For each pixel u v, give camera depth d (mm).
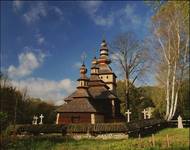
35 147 24000
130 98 60906
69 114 39062
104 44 55625
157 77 48219
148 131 35250
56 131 31062
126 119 49938
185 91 53062
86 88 41688
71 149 22609
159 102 52750
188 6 18719
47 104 73750
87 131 29844
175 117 52250
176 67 43656
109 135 29234
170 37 43312
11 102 58594
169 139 24781
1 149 23641
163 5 19844
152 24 44531
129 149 21219
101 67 54438
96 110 39188
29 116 61219
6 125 31156
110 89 52531
